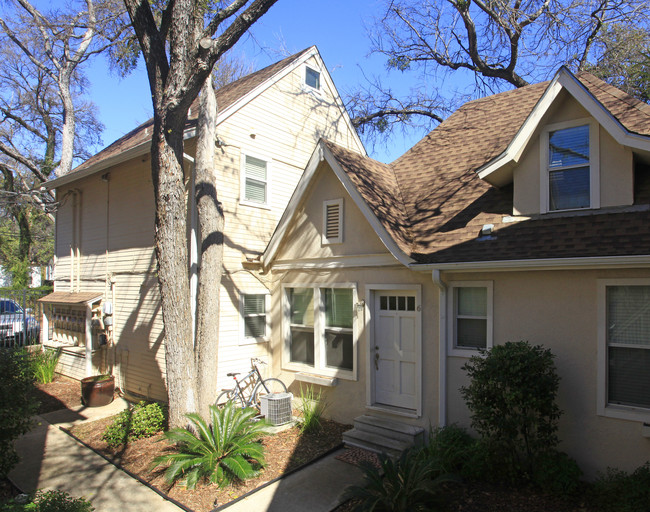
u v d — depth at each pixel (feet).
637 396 19.88
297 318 33.24
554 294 21.76
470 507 18.02
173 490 20.21
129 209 36.99
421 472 17.69
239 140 34.45
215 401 27.32
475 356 23.38
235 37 22.47
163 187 24.58
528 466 19.81
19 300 53.42
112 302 38.09
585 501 18.19
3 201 60.54
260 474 21.74
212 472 20.71
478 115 37.32
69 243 44.93
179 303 25.00
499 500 18.49
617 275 20.20
